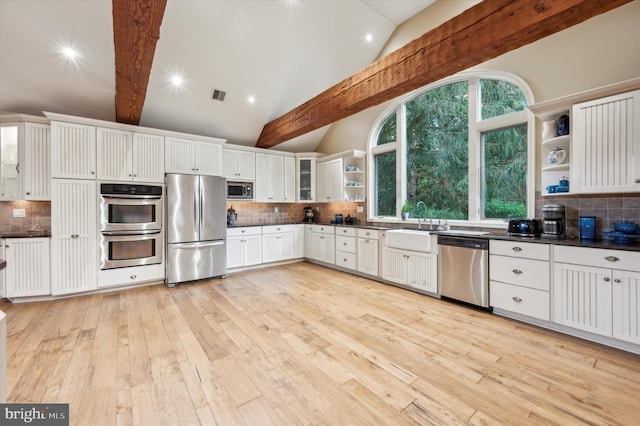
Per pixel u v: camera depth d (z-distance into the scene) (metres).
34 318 2.91
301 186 6.01
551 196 2.92
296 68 4.31
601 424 1.49
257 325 2.76
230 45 3.68
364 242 4.55
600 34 2.68
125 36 2.26
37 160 3.54
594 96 2.46
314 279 4.50
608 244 2.36
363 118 5.26
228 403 1.67
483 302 3.06
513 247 2.81
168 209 4.09
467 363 2.08
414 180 4.59
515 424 1.49
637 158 2.24
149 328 2.69
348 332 2.60
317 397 1.72
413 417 1.55
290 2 3.44
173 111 4.37
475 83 3.71
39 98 3.60
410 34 4.17
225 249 4.63
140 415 1.57
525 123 3.32
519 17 2.04
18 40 3.01
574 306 2.43
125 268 3.88
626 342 2.22
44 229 3.87
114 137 3.82
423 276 3.66
